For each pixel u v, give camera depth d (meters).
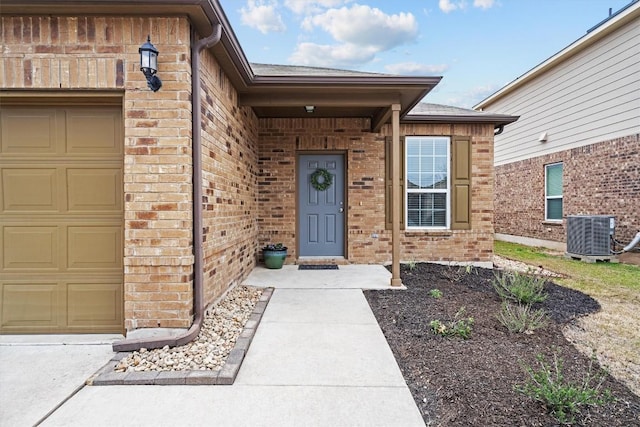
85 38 3.06
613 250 7.91
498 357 2.85
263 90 4.99
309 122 6.93
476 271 6.42
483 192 7.14
